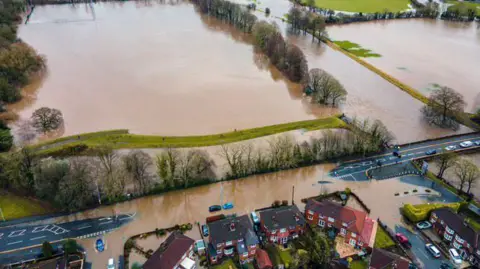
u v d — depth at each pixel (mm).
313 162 197250
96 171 174750
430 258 143625
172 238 138625
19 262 139750
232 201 172875
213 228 143375
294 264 138000
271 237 147500
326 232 153625
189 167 179375
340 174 189875
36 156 182125
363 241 143875
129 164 174250
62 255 142375
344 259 141750
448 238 149500
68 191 160250
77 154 191500
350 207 157625
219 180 184750
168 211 167125
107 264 140375
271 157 190250
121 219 162125
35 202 168625
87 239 151500
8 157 177000
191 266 133750
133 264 140250
